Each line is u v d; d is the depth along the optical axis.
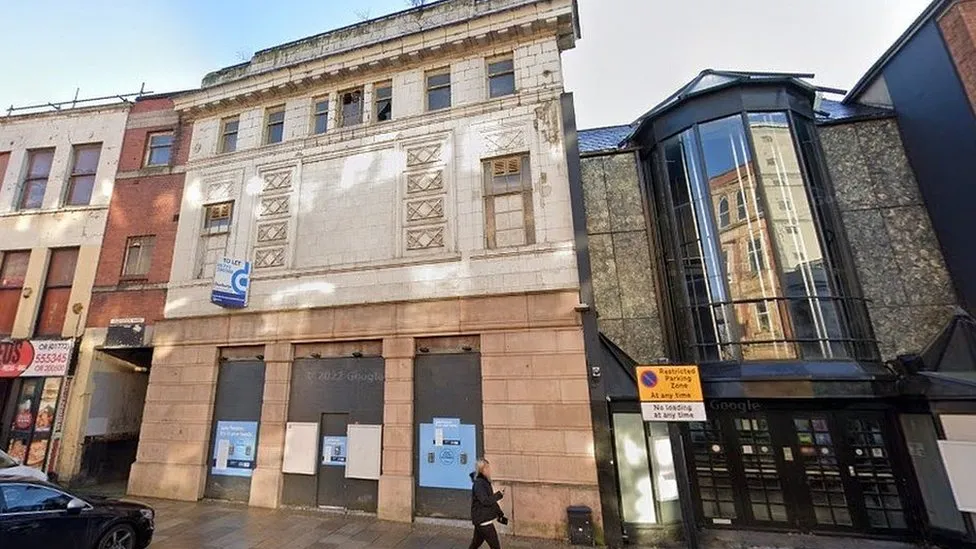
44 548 6.16
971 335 8.73
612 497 8.35
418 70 12.41
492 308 9.90
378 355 10.65
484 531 6.66
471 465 9.33
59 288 14.02
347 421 10.43
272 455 10.52
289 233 12.13
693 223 10.52
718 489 9.29
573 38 12.02
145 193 14.14
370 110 12.59
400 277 10.81
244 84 13.73
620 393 9.21
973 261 9.09
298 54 13.98
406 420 9.81
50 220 14.62
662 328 10.51
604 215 11.52
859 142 10.82
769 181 9.95
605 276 11.10
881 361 9.13
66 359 12.70
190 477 10.94
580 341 9.25
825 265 9.44
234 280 11.58
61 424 12.39
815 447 9.06
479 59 11.92
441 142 11.56
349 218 11.80
